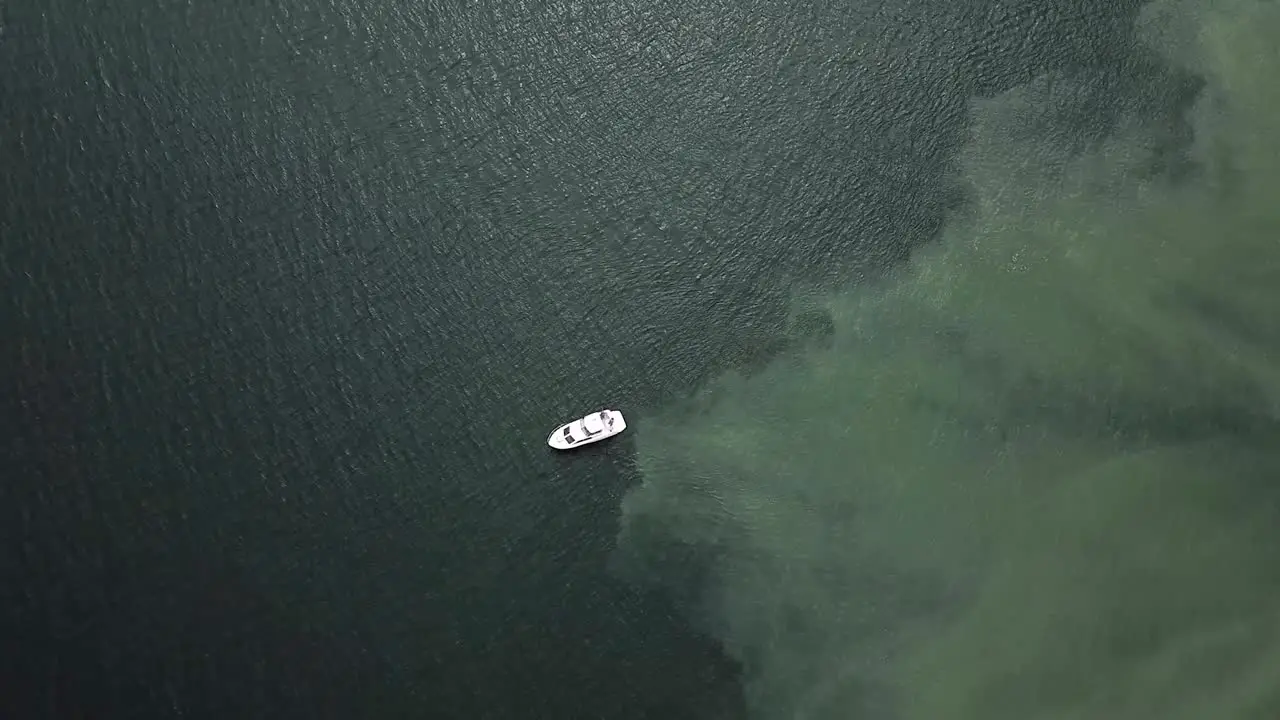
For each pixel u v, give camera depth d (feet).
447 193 407.03
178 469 361.71
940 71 424.87
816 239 400.26
